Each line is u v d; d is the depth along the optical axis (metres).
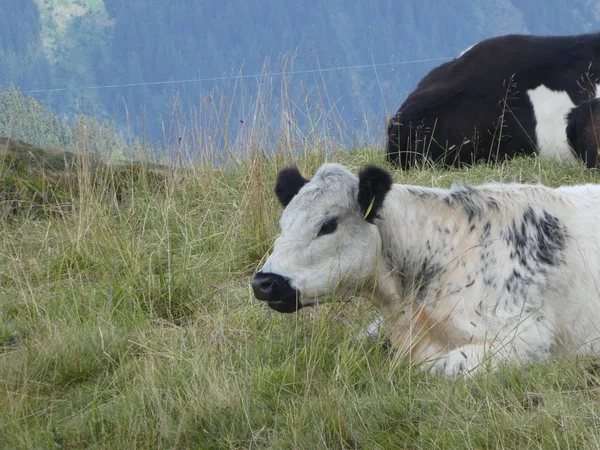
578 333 8.50
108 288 10.48
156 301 10.34
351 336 8.74
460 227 8.69
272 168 13.25
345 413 7.19
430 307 8.57
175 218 12.50
